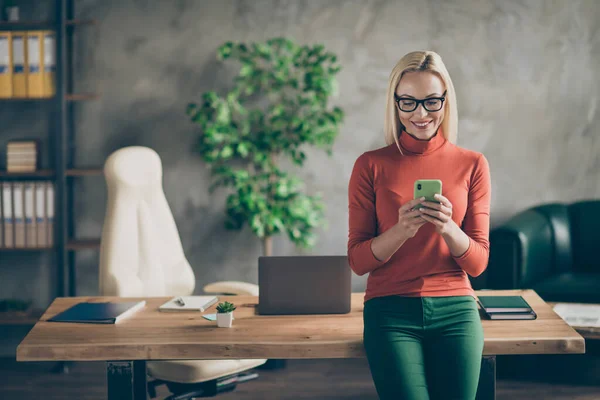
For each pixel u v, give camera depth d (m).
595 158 4.55
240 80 4.39
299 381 3.81
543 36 4.48
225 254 4.57
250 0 4.44
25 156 4.16
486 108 4.52
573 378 3.75
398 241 1.99
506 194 4.57
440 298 2.03
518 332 2.13
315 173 4.52
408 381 1.87
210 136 4.15
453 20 4.46
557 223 4.30
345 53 4.46
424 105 2.06
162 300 2.63
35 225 4.12
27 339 2.15
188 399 2.78
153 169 3.12
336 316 2.38
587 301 3.86
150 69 4.46
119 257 2.93
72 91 4.42
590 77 4.51
